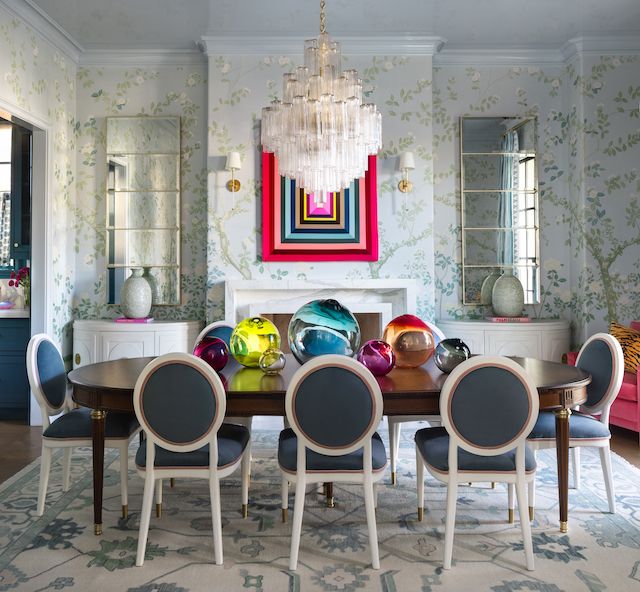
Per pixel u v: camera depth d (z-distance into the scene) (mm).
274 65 4176
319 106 2328
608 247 4254
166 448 1969
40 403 2410
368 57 4199
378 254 4219
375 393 1908
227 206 4195
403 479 2885
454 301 4523
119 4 3771
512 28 4082
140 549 1953
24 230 4332
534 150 4477
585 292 4246
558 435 2193
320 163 2385
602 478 2875
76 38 4176
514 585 1830
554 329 4117
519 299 4242
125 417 2412
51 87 4023
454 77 4484
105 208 4465
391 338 2525
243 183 4199
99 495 2189
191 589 1802
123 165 4453
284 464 2055
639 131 4250
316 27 4016
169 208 4449
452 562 1985
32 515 2389
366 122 2453
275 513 2430
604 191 4250
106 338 4070
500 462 1955
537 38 4227
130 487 2740
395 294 4281
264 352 2393
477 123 4477
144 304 4199
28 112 3697
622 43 4184
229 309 4086
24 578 1864
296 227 4191
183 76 4449
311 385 1900
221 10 3824
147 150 4445
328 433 1925
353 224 4195
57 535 2197
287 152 2486
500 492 2686
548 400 2115
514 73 4488
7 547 2092
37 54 3812
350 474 1975
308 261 4203
